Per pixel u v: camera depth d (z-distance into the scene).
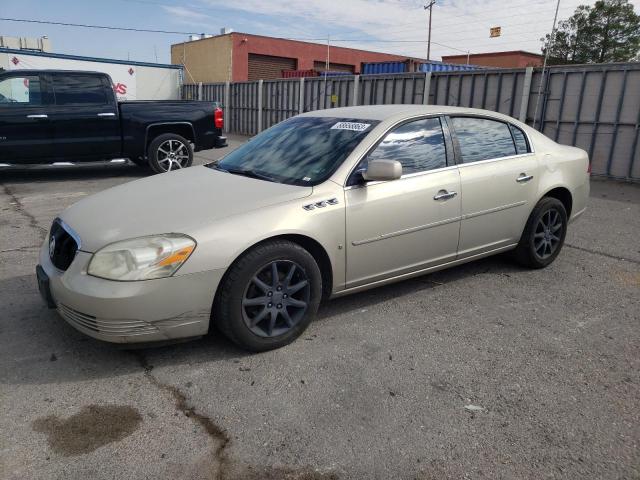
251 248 3.24
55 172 10.95
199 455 2.47
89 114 9.37
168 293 3.01
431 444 2.57
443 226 4.14
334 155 3.84
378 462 2.44
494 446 2.56
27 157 9.12
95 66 25.59
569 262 5.35
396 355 3.42
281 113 20.02
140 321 3.00
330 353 3.43
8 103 8.86
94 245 3.08
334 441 2.58
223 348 3.46
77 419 2.72
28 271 4.81
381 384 3.08
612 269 5.16
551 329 3.84
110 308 2.94
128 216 3.29
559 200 5.14
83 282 3.01
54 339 3.54
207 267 3.07
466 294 4.46
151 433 2.62
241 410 2.81
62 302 3.13
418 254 4.07
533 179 4.76
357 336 3.67
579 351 3.52
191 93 26.44
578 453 2.52
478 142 4.48
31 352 3.38
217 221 3.18
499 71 12.52
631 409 2.87
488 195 4.40
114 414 2.77
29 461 2.42
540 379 3.17
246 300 3.26
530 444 2.58
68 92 9.27
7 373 3.13
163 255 3.00
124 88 26.64
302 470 2.38
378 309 4.13
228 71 33.75
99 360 3.29
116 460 2.43
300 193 3.50
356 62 38.84
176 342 3.21
